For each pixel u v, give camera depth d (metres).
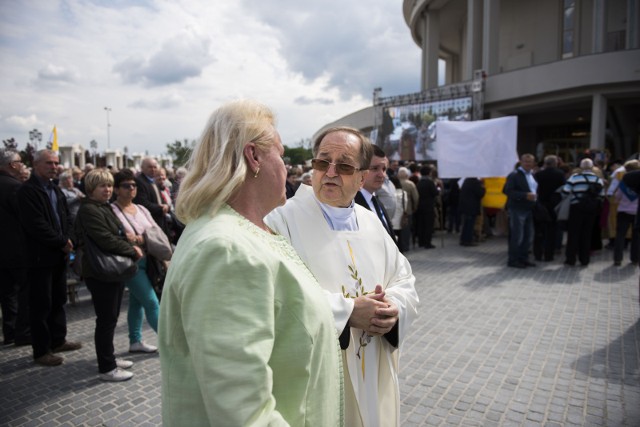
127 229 3.79
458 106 22.12
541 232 7.86
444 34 34.12
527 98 21.16
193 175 1.10
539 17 24.77
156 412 3.07
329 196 1.97
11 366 3.80
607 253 8.60
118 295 3.51
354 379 1.68
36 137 19.97
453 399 3.20
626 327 4.60
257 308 0.92
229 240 0.95
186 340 0.97
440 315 5.03
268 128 1.14
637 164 7.11
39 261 3.71
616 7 22.19
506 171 8.23
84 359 3.93
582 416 2.96
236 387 0.84
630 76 18.06
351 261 1.86
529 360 3.83
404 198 7.16
